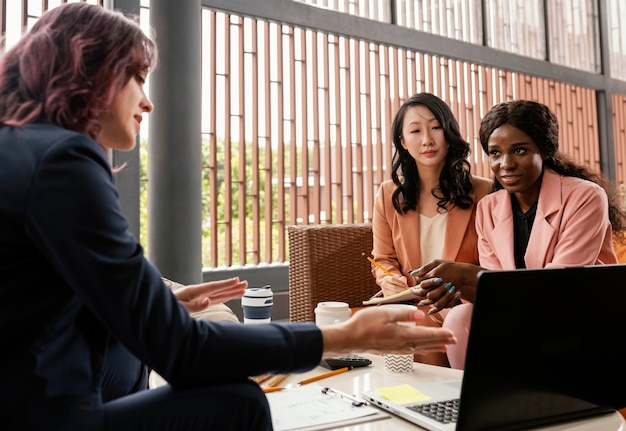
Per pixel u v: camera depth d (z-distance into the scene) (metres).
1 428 0.63
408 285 2.03
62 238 0.63
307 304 2.21
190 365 0.67
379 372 1.28
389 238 2.13
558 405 0.87
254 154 3.06
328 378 1.23
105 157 0.71
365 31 3.43
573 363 0.87
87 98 0.75
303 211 3.24
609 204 1.80
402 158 2.08
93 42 0.77
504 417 0.82
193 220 2.57
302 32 3.24
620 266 0.90
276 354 0.71
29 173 0.64
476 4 4.16
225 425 0.71
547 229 1.61
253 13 2.99
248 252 3.08
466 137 4.04
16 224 0.63
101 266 0.63
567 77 4.70
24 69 0.76
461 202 2.00
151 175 2.53
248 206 3.07
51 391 0.64
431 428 0.89
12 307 0.64
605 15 5.07
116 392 0.99
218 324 0.72
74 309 0.69
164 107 2.50
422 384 1.12
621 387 0.93
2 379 0.62
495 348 0.80
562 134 4.71
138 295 0.65
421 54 3.78
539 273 0.83
